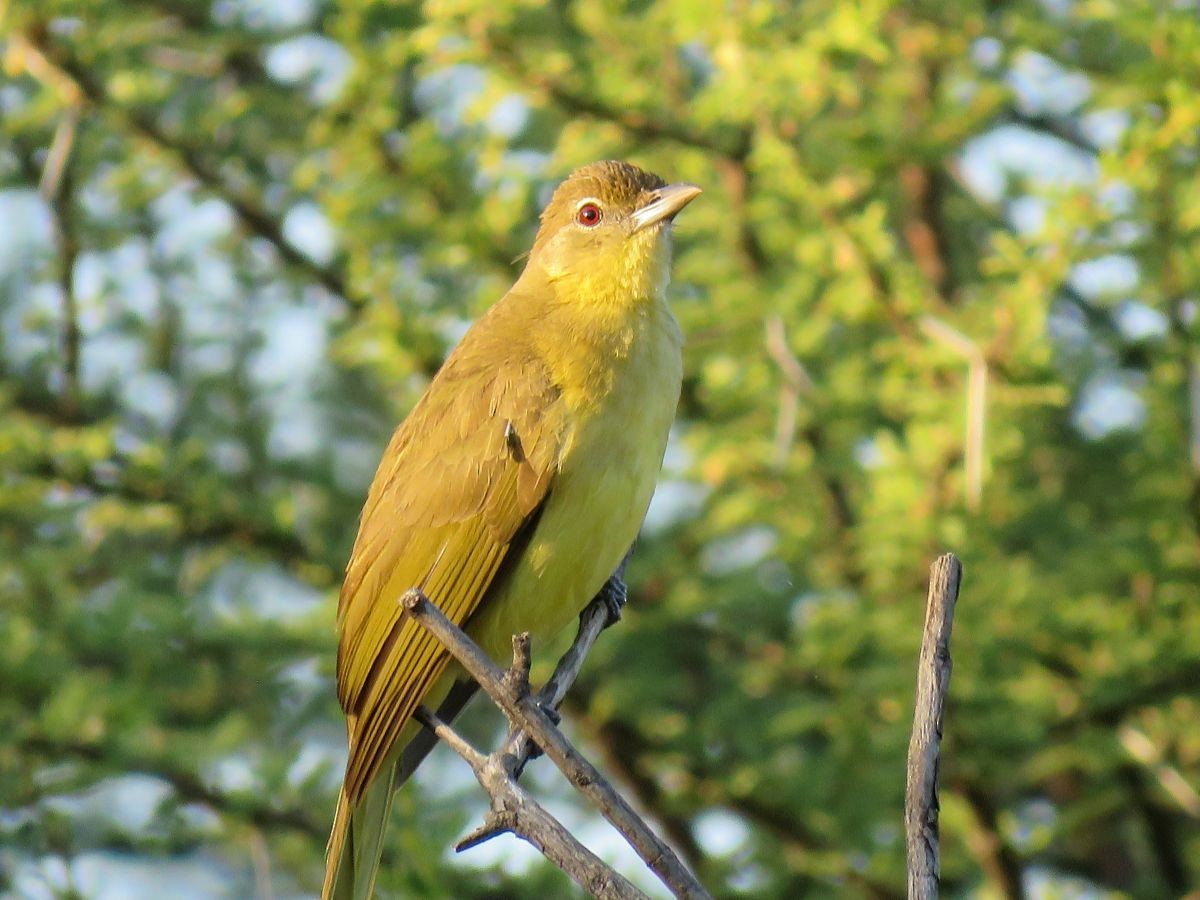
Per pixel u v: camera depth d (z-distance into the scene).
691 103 12.83
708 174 13.52
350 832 9.10
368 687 9.34
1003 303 11.67
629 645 13.81
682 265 13.73
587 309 9.78
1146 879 13.77
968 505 11.84
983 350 11.66
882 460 12.19
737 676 13.92
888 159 12.32
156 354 15.61
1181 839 14.37
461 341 10.13
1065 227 11.23
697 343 13.12
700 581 13.73
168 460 13.16
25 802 11.48
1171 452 12.32
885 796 12.76
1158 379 12.61
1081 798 13.62
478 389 9.50
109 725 11.91
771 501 13.12
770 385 12.77
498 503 9.25
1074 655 12.38
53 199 13.77
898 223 15.87
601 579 9.40
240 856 15.72
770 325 11.69
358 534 9.82
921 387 12.40
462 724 15.48
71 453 12.51
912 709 12.31
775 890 13.30
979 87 13.45
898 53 13.66
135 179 13.82
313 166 13.59
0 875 11.83
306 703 14.12
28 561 13.38
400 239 13.84
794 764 13.62
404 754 9.53
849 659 12.90
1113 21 11.53
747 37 11.96
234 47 14.14
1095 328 14.01
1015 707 12.14
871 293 12.16
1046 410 13.29
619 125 12.87
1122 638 12.18
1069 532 13.38
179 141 13.80
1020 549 13.48
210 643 13.01
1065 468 14.05
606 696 13.11
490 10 12.25
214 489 13.02
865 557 12.21
